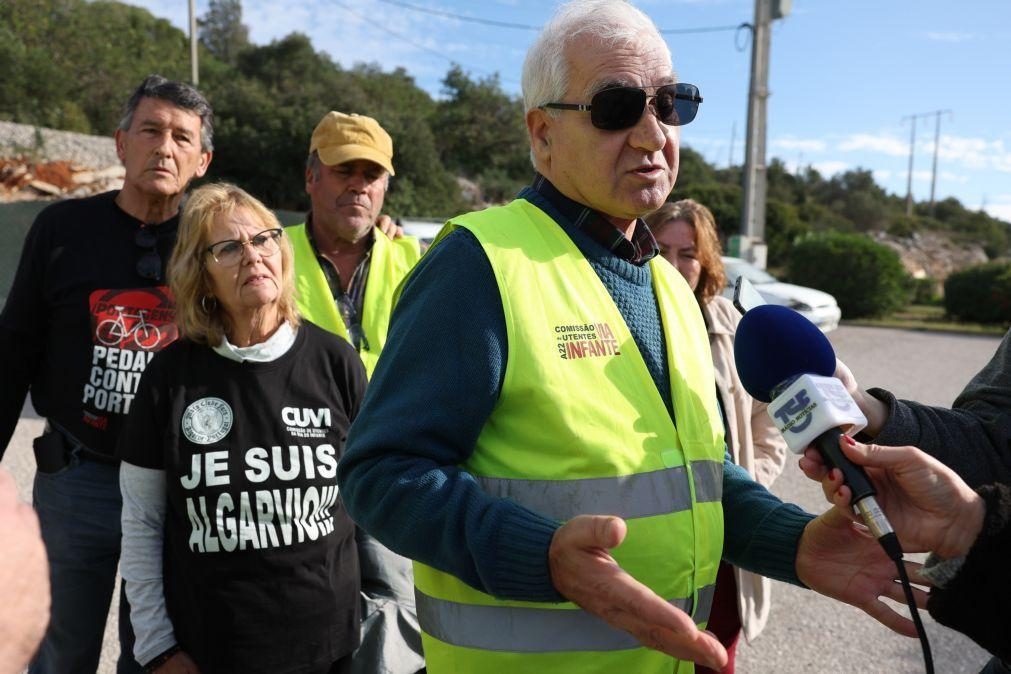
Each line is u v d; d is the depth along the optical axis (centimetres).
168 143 266
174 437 204
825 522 144
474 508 124
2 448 267
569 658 138
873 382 1172
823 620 407
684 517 142
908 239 5709
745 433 269
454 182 3612
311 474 211
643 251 163
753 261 1703
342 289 323
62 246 262
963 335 2011
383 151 322
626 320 151
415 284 143
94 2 5072
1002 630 124
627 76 144
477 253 139
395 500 127
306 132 3175
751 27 1684
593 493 135
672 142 152
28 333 264
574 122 148
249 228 211
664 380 152
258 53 4509
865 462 126
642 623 111
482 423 135
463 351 134
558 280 143
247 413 208
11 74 3472
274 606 203
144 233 268
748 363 149
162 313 264
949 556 127
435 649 148
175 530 205
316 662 209
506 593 120
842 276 2284
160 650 203
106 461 254
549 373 136
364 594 239
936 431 145
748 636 254
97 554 254
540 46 153
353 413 227
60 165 1920
